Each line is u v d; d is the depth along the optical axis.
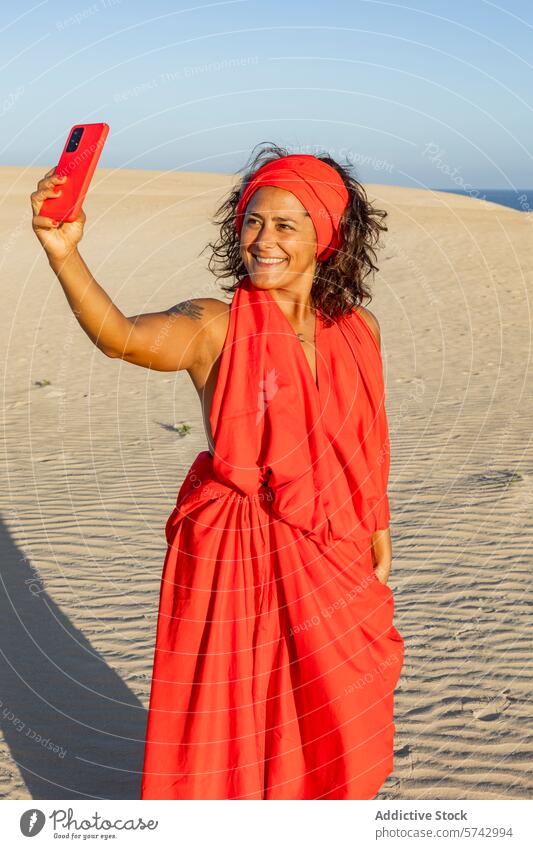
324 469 2.44
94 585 5.79
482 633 4.91
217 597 2.44
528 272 22.56
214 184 52.50
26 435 9.84
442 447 8.84
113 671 4.72
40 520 7.02
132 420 10.51
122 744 4.07
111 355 2.32
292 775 2.50
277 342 2.40
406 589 5.54
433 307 18.72
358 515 2.59
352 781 2.47
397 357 14.09
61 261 2.15
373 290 20.91
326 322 2.59
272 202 2.45
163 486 7.85
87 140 2.11
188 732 2.45
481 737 3.94
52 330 17.39
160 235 29.98
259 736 2.48
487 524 6.60
